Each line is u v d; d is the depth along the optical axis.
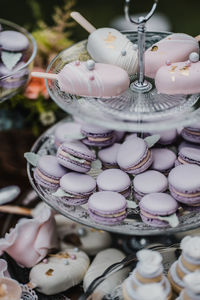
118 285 0.66
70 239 0.76
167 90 0.66
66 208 0.69
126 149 0.73
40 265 0.72
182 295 0.61
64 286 0.70
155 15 1.34
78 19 0.74
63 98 0.66
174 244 0.71
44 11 1.36
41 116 0.91
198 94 0.68
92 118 0.62
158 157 0.74
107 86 0.65
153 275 0.60
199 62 0.67
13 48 0.77
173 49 0.70
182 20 1.35
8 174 0.90
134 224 0.65
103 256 0.74
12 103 0.90
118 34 0.73
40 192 0.71
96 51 0.72
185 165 0.70
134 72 0.71
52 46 0.96
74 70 0.66
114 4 1.42
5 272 0.71
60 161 0.71
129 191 0.71
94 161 0.76
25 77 0.74
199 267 0.62
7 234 0.73
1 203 0.84
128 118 0.62
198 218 0.66
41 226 0.74
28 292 0.69
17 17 1.34
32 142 0.93
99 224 0.66
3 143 0.93
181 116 0.63
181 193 0.67
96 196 0.67
